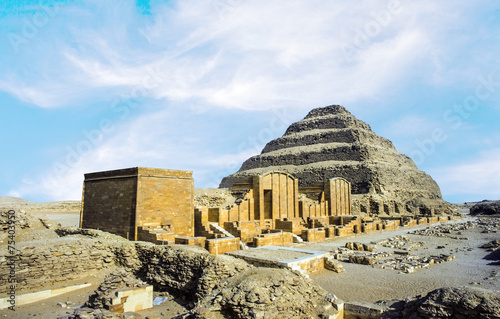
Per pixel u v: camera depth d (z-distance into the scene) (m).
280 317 11.12
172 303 16.19
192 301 15.67
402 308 12.30
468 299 10.12
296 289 12.44
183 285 16.86
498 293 10.27
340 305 13.07
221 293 11.69
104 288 14.41
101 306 13.88
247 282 11.68
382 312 12.36
